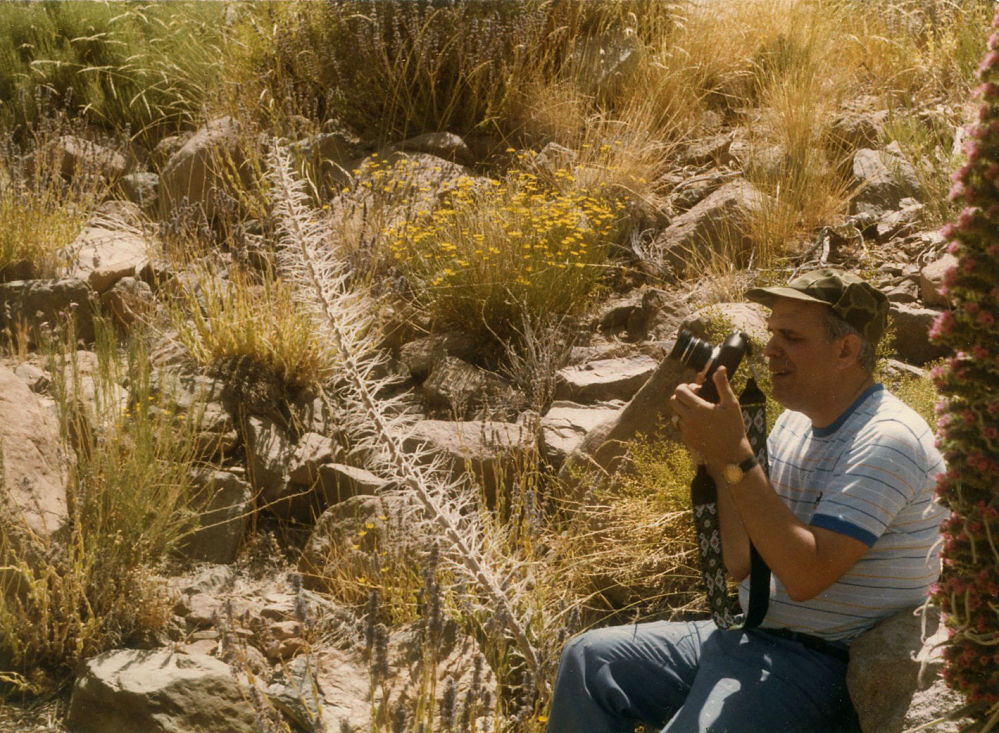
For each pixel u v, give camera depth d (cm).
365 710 299
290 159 366
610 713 259
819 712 242
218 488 382
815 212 546
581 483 378
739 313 421
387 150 627
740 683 241
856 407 250
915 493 239
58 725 295
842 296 246
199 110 673
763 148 593
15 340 464
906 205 545
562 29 675
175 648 323
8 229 500
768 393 372
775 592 254
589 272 518
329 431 429
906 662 231
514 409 446
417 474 339
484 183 565
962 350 195
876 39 695
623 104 666
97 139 654
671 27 720
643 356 473
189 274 499
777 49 688
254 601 350
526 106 645
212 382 430
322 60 670
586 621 347
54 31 706
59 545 330
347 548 361
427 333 497
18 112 659
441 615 291
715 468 257
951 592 201
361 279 481
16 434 356
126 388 424
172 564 361
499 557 351
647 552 348
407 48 658
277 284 462
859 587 245
